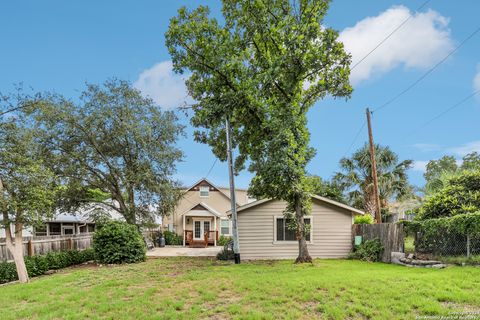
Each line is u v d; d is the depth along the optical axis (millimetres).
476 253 9969
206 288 7801
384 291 6809
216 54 12938
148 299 7102
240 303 6613
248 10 13164
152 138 19656
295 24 12977
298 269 10609
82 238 18438
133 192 19656
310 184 13641
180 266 12375
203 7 13266
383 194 24281
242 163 16141
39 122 16906
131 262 14344
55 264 14125
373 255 13891
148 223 20125
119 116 18812
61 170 17859
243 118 13734
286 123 12422
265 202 16719
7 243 11344
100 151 19156
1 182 10992
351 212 16609
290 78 13133
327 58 13352
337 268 10836
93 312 6438
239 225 16594
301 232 13391
